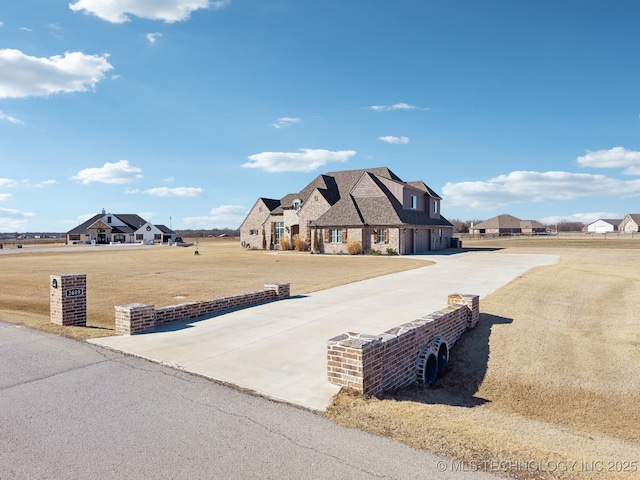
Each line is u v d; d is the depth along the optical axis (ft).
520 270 71.20
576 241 221.25
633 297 46.37
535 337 32.89
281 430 16.20
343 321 34.55
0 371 22.36
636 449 18.28
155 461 13.94
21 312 40.65
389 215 121.49
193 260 114.62
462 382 26.76
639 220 371.76
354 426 16.66
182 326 33.14
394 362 22.97
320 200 137.90
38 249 204.85
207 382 21.22
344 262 97.55
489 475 13.39
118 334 30.81
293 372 22.76
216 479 12.96
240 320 35.12
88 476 13.10
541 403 23.84
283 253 137.28
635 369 26.91
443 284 55.31
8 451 14.53
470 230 372.99
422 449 14.98
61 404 18.37
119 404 18.45
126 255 146.00
